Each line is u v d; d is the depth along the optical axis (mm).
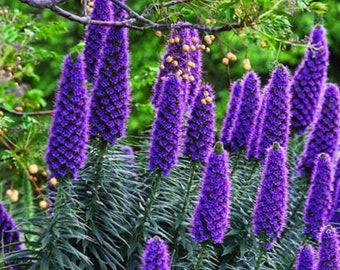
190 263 2639
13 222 2770
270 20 2143
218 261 2650
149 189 2719
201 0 2277
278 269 2906
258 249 2705
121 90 2518
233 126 2824
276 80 2711
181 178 2744
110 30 2498
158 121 2537
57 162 2367
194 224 2426
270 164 2436
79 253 2441
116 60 2500
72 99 2344
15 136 2422
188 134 2617
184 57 2662
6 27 1794
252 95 2801
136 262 2617
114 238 2660
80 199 2594
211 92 2607
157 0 2217
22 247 2793
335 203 2826
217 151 2387
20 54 2123
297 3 2117
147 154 2793
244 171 2863
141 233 2637
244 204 2754
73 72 2340
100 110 2516
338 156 3053
